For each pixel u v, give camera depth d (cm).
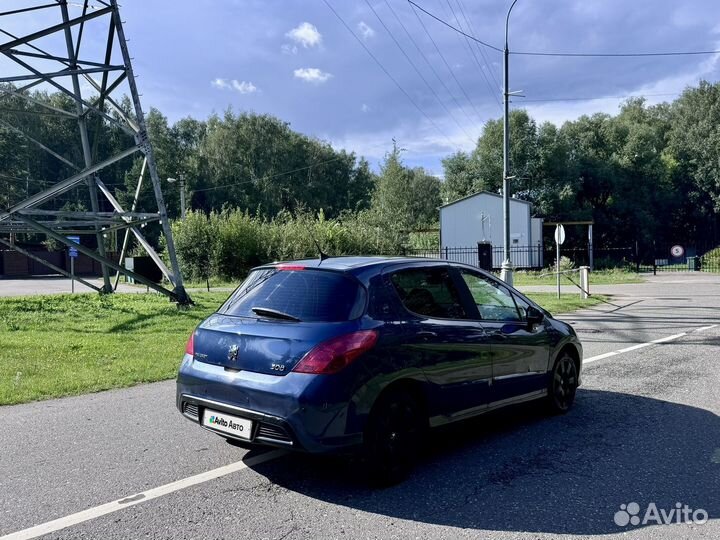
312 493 398
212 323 450
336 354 380
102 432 539
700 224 6316
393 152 5988
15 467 449
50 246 5250
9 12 1348
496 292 541
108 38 1439
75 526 349
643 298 1950
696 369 807
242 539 331
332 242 3262
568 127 6419
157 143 6625
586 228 5553
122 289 2564
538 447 491
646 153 5928
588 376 769
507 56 1836
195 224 3375
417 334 429
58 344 956
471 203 4312
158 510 371
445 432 537
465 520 354
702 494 391
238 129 6744
